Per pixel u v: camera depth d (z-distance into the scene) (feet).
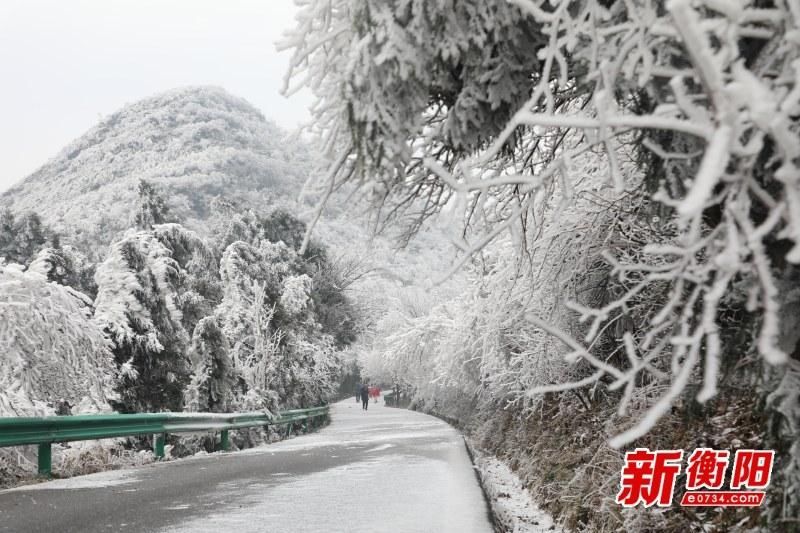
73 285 114.21
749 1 8.84
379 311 222.89
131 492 29.37
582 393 37.96
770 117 6.77
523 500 38.83
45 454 36.94
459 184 10.22
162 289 79.66
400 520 22.47
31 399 45.19
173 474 35.94
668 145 13.91
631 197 24.81
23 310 45.11
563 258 29.25
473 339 51.65
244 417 68.54
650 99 13.50
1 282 45.73
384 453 48.32
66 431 38.22
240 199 202.08
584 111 19.16
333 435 73.87
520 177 10.62
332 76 15.17
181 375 69.15
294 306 136.15
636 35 10.42
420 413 148.56
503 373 44.42
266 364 96.73
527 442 49.83
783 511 12.77
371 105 14.17
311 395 118.32
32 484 33.17
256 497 27.63
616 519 22.66
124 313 65.00
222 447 62.23
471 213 19.29
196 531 21.20
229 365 73.87
